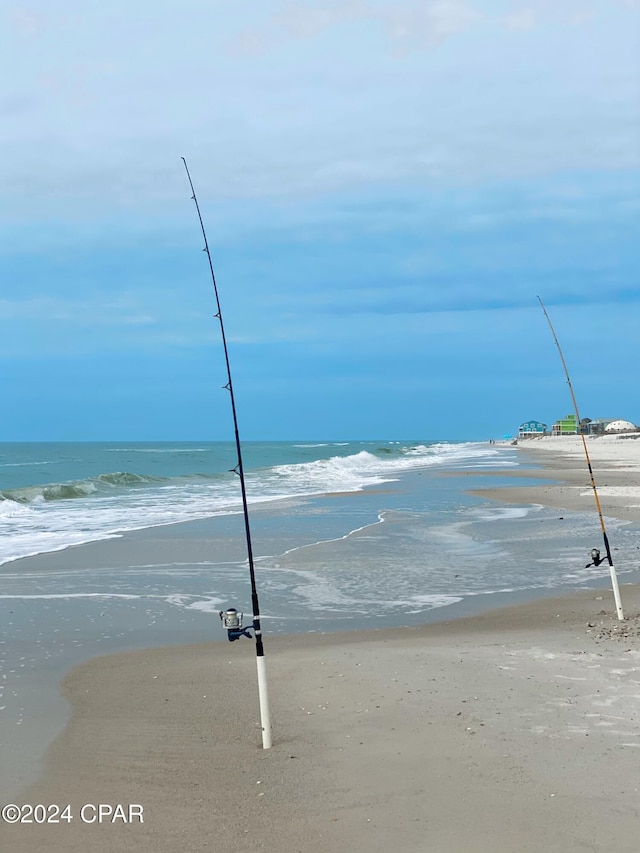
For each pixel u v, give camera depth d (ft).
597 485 99.81
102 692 22.54
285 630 31.09
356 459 197.67
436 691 20.66
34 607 35.22
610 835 12.73
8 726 19.61
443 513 72.95
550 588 38.37
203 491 107.45
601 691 20.16
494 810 13.74
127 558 48.75
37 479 151.23
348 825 13.57
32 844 13.64
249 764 16.60
